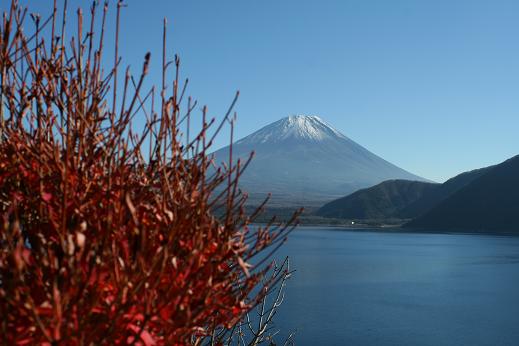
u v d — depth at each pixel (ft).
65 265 6.82
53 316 6.24
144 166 8.59
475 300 231.09
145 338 6.75
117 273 6.84
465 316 192.95
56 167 8.15
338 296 234.58
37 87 8.66
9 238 6.53
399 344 147.02
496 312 201.26
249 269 8.26
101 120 8.36
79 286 6.56
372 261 400.88
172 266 7.45
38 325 6.19
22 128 8.43
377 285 274.98
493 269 357.61
